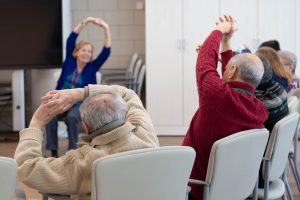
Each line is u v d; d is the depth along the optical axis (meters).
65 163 2.65
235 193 3.26
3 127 9.58
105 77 9.51
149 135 2.80
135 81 9.09
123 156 2.46
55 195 2.73
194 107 8.82
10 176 2.35
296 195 5.40
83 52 7.15
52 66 8.66
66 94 3.02
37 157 2.68
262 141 3.29
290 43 8.73
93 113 2.61
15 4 8.52
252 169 3.32
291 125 3.68
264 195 3.65
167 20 8.70
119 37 10.13
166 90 8.81
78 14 10.08
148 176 2.56
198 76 3.38
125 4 10.07
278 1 8.66
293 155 4.75
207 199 3.08
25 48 8.58
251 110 3.40
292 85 5.43
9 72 9.52
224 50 3.99
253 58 3.44
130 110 3.01
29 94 8.87
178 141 8.43
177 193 2.71
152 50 8.77
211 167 3.02
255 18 8.69
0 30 8.52
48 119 2.90
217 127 3.34
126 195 2.52
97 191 2.45
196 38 8.70
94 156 2.59
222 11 8.67
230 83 3.42
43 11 8.58
